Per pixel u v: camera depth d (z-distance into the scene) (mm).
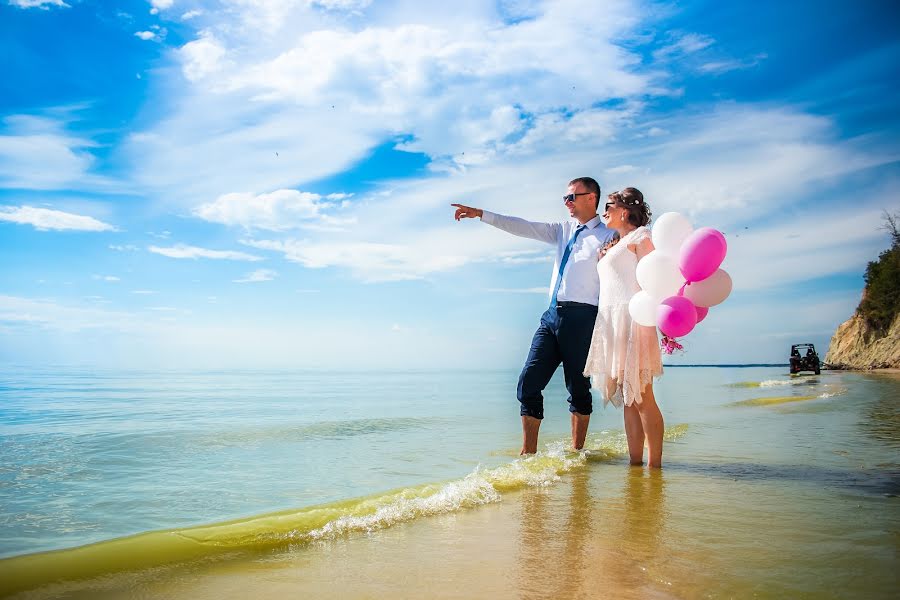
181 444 5082
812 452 4305
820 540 2117
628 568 1841
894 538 2133
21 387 17328
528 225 4871
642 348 3803
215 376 32500
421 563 1930
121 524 2521
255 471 3814
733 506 2686
